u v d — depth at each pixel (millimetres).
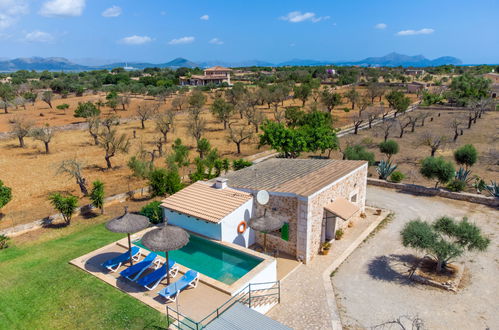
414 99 84062
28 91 94250
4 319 12328
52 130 49469
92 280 14562
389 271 16406
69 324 12062
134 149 41344
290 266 16875
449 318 13062
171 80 123312
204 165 29141
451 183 26172
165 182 24078
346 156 33656
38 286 14266
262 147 43031
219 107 53906
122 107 75500
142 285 13664
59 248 17797
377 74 138750
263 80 120125
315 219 17250
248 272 14586
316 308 13828
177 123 58531
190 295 13352
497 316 13070
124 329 11742
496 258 17000
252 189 18547
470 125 51656
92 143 45062
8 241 18891
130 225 13844
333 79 135500
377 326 12797
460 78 96812
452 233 15516
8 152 40156
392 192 27234
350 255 18016
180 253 16922
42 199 25906
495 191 24172
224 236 17000
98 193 22250
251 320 10578
